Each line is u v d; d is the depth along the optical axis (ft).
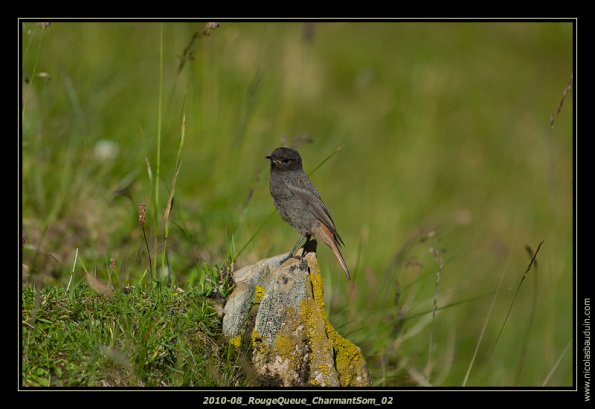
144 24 66.08
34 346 28.50
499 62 101.14
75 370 28.12
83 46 59.62
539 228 71.77
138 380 28.55
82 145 49.73
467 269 62.39
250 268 34.63
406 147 75.36
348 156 73.46
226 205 47.37
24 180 44.45
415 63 90.12
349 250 55.36
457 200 74.90
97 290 32.14
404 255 44.14
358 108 80.18
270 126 57.93
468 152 82.23
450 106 88.69
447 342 50.57
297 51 68.28
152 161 48.47
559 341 59.93
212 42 57.47
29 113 48.01
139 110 56.39
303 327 31.22
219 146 51.67
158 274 37.76
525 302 62.08
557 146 85.66
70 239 41.60
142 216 32.58
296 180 37.65
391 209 64.69
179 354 29.78
